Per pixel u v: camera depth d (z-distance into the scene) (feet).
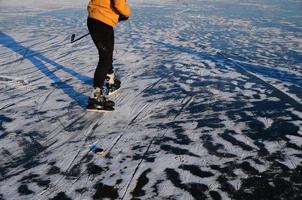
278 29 36.40
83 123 14.60
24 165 11.66
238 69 22.09
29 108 16.10
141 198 10.03
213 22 40.47
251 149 12.59
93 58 24.47
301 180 10.85
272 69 22.25
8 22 39.29
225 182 10.75
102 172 11.25
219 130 13.96
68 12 48.32
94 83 15.43
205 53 26.08
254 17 44.86
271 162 11.80
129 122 14.69
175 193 10.24
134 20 41.14
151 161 11.84
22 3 58.54
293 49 27.71
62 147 12.76
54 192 10.32
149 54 25.62
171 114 15.43
